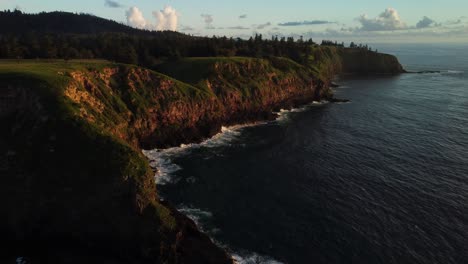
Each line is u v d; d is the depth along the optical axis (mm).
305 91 153750
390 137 100188
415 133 104125
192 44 169250
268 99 132375
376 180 70875
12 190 53031
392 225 54719
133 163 54750
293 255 48188
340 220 56281
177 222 51625
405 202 61750
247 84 129125
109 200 51344
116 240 49375
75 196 51938
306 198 63625
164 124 95062
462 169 76125
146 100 94500
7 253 47438
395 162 80625
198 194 65062
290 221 56219
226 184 69438
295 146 92688
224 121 111250
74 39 171000
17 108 65062
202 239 50375
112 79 94812
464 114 128625
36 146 58219
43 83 68875
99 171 53719
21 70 74250
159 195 64125
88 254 47812
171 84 102562
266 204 61594
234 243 50656
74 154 56625
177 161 80938
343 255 48000
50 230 50625
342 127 111562
